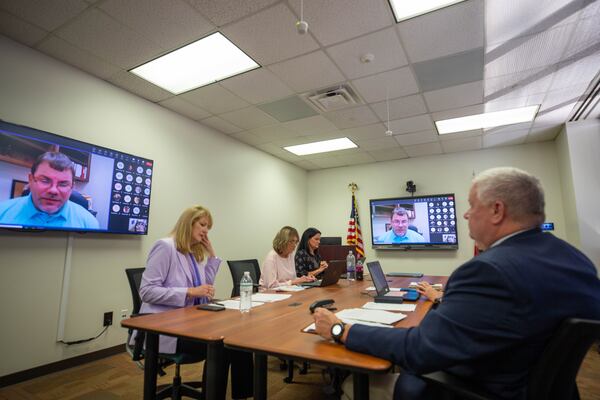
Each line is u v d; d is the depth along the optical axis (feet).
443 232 15.98
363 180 18.58
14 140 7.21
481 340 2.39
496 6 6.44
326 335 3.24
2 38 7.32
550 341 2.30
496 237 2.96
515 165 15.12
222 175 13.51
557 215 14.12
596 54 8.00
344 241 18.60
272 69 8.79
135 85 9.63
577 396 2.77
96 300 8.77
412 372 2.81
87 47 7.82
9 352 7.12
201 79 9.33
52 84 8.14
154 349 4.64
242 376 5.93
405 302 5.37
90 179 8.57
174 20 6.89
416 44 7.68
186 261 6.05
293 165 18.83
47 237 7.87
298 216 18.92
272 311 4.88
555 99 10.52
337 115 11.85
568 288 2.36
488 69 8.73
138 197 9.73
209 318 4.45
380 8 6.54
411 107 11.14
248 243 14.76
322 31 7.22
